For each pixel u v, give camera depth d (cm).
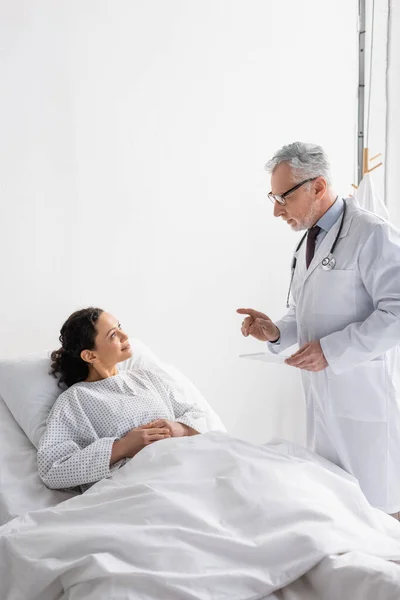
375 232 172
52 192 232
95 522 145
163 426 183
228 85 271
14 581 142
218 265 275
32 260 229
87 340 189
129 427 184
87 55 236
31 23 224
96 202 241
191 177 263
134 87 247
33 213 229
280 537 135
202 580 128
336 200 183
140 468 163
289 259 296
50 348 236
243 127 277
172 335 265
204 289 272
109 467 173
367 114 318
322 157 177
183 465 159
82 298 241
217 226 273
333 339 173
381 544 143
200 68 262
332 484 162
